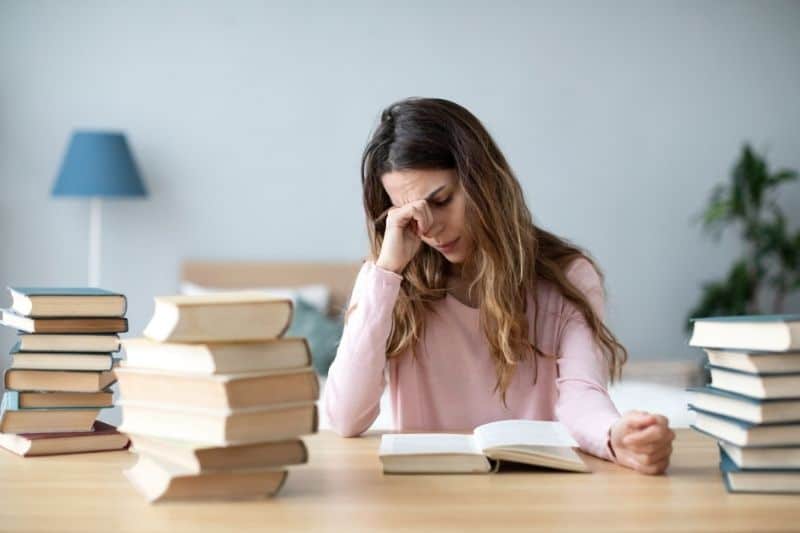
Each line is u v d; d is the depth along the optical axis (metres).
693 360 5.18
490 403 2.03
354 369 1.81
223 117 5.09
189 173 5.09
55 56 5.04
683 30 5.14
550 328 1.98
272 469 1.32
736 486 1.36
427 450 1.51
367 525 1.19
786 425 1.34
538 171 5.15
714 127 5.18
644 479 1.44
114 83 5.05
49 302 1.62
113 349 1.66
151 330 1.34
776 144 5.19
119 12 5.04
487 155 1.86
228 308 1.27
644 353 5.21
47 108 5.04
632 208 5.18
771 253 4.98
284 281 5.05
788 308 5.16
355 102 5.11
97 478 1.45
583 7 5.12
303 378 1.30
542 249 2.03
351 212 5.12
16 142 5.04
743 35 5.16
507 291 1.89
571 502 1.30
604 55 5.14
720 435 1.42
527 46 5.12
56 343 1.64
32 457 1.60
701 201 5.19
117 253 5.07
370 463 1.57
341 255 5.13
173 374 1.30
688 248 5.20
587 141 5.16
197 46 5.07
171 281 5.09
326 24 5.09
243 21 5.07
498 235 1.87
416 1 5.09
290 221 5.11
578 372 1.81
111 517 1.22
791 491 1.35
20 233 5.05
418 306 2.02
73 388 1.65
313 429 1.32
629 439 1.47
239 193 5.11
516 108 5.13
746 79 5.18
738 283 4.83
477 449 1.54
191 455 1.27
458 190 1.85
